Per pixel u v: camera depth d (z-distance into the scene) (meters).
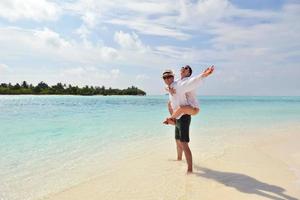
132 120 16.70
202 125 14.51
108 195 4.91
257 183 5.55
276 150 8.53
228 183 5.57
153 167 6.63
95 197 4.82
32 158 7.24
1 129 12.13
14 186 5.25
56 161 6.99
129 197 4.83
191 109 6.28
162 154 7.91
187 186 5.39
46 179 5.66
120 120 16.62
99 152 8.05
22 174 5.95
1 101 48.19
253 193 5.03
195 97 6.53
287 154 8.02
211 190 5.18
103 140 9.90
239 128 13.44
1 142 9.23
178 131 7.06
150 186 5.38
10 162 6.84
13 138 10.00
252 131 12.48
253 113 23.95
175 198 4.81
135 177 5.88
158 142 9.68
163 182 5.61
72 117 18.20
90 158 7.35
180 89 6.38
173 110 6.68
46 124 14.08
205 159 7.38
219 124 15.02
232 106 38.00
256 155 7.86
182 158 7.46
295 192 5.09
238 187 5.34
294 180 5.75
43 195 4.86
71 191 5.06
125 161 7.11
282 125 14.99
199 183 5.56
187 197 4.85
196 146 9.03
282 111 27.16
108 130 12.30
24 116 18.70
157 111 25.09
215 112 24.80
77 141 9.62
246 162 7.11
